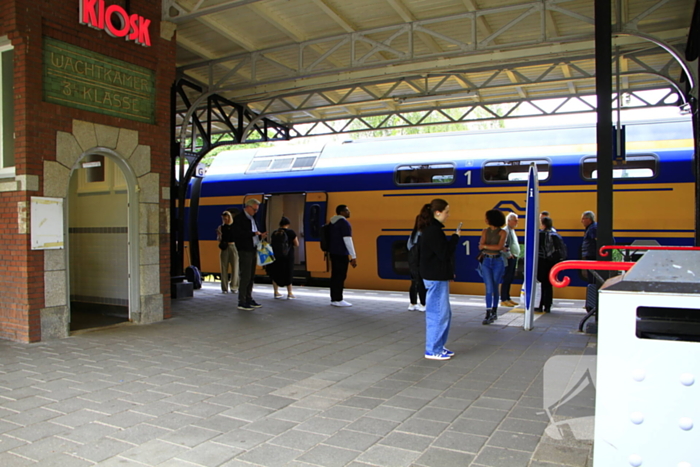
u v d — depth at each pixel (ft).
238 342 24.02
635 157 37.11
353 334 26.02
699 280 5.95
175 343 23.71
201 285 49.24
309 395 16.24
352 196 45.85
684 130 36.86
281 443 12.51
